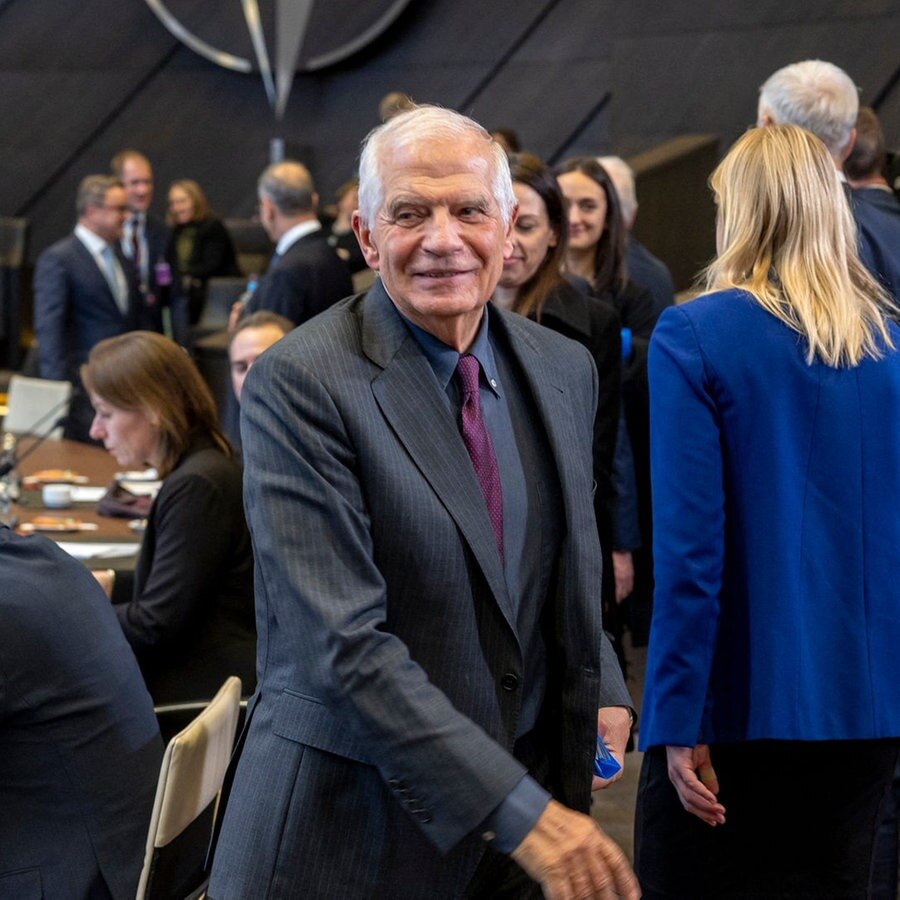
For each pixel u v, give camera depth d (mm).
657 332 2066
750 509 2006
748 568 2010
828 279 2020
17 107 12586
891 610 2006
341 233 6145
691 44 9164
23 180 12586
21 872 1956
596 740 1690
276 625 1624
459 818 1451
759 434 1999
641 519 3855
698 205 6523
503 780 1452
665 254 6285
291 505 1531
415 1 11578
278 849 1576
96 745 1992
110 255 6789
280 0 11938
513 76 11172
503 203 1615
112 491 4148
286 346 1597
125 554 3588
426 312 1581
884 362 2018
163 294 7957
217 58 12156
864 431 1999
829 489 1996
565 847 1438
